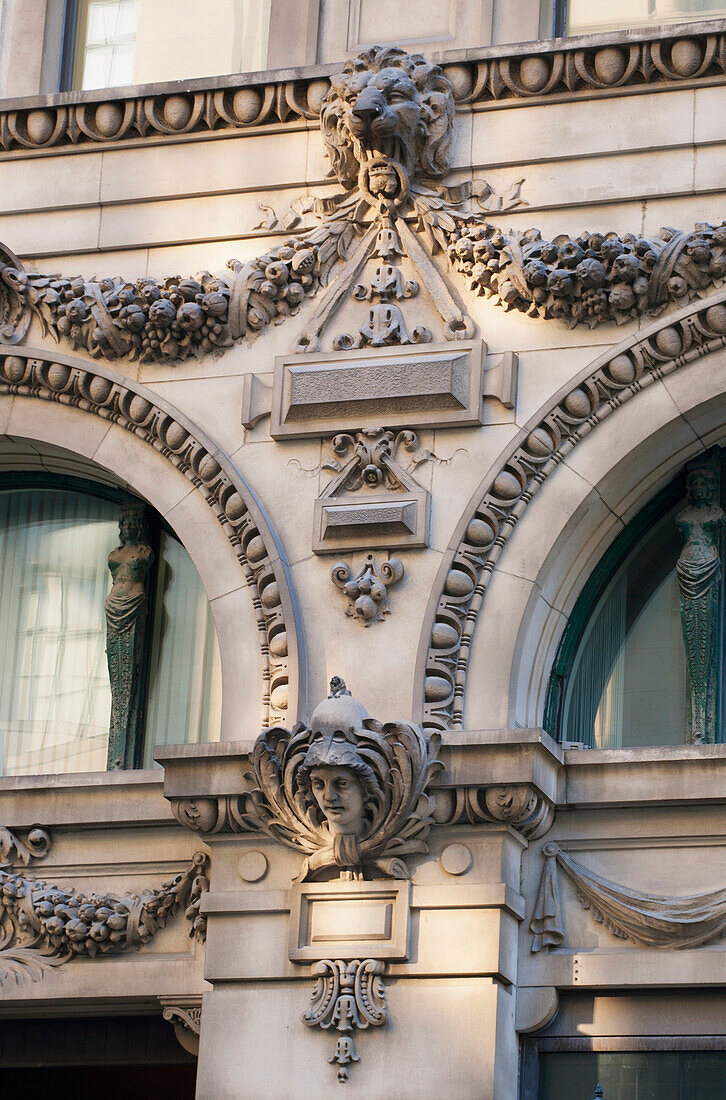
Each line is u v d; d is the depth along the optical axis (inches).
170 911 806.5
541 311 811.4
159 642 872.9
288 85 864.9
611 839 765.3
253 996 762.2
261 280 843.4
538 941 759.1
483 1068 728.3
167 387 851.4
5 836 826.8
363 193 844.0
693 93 822.5
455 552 790.5
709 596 805.2
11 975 810.8
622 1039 749.3
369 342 826.8
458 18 873.5
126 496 887.7
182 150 880.3
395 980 748.6
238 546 821.2
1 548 909.2
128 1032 840.9
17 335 876.0
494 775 749.9
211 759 783.1
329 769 745.0
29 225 891.4
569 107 834.8
